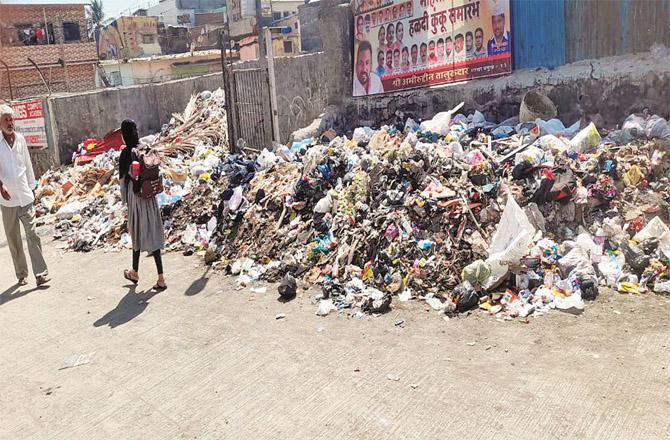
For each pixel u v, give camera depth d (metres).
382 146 7.91
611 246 5.32
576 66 7.35
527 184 5.91
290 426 3.45
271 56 10.08
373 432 3.32
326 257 5.99
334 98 11.21
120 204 9.15
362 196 6.53
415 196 6.09
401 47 9.70
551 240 5.47
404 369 3.96
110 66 33.91
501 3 8.01
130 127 5.82
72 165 13.80
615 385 3.51
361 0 10.28
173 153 11.47
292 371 4.09
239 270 6.31
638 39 6.77
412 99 9.52
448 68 8.98
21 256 6.64
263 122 10.58
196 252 7.20
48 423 3.75
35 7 30.73
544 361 3.87
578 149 6.41
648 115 6.57
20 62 28.88
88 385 4.19
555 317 4.49
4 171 6.21
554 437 3.10
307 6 25.88
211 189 8.36
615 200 5.70
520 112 7.64
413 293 5.20
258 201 7.32
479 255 5.26
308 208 6.88
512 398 3.49
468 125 8.19
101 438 3.53
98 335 5.04
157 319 5.28
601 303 4.62
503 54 8.14
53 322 5.44
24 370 4.52
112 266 7.07
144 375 4.25
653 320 4.25
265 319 5.05
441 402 3.53
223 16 45.56
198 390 3.96
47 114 13.84
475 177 6.12
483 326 4.49
